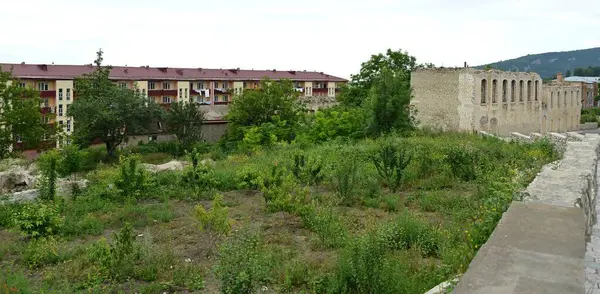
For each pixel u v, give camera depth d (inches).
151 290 310.8
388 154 630.5
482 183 569.0
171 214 500.4
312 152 911.0
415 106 1382.9
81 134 1403.8
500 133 1403.8
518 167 613.0
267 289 306.3
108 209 526.6
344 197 546.6
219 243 394.0
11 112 1235.2
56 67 2105.1
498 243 182.9
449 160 657.6
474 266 162.7
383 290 279.6
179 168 775.1
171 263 357.4
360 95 1708.9
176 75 2422.5
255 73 2778.1
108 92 1572.3
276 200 480.4
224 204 551.2
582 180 340.8
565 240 184.4
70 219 474.3
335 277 299.4
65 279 324.8
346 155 826.2
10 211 505.7
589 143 615.2
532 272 156.3
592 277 239.9
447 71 1342.3
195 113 1665.8
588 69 5890.8
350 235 404.2
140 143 1651.1
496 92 1379.2
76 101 1569.9
